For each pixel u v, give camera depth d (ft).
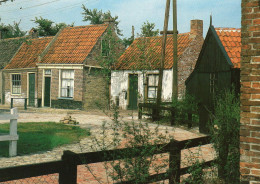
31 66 85.87
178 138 35.99
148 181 15.06
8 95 92.68
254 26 14.57
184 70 74.74
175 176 16.34
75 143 33.30
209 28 55.77
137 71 77.92
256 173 14.44
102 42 82.99
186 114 49.39
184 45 76.33
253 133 14.52
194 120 48.55
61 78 81.56
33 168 11.26
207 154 28.37
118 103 81.30
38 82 85.40
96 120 55.42
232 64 50.24
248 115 14.67
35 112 72.33
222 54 52.49
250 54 14.66
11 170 10.76
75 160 12.44
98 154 13.67
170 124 48.98
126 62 81.30
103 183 19.85
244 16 14.87
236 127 19.72
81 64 77.05
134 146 15.03
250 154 14.61
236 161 18.76
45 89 84.48
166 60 74.02
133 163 14.99
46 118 58.95
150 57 75.51
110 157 14.40
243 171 14.78
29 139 34.68
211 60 55.52
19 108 79.82
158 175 15.62
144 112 56.08
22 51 96.17
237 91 48.85
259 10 14.43
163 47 57.16
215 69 54.34
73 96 79.36
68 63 79.20
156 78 74.59
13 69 90.27
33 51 92.53
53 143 32.78
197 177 17.34
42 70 84.64
